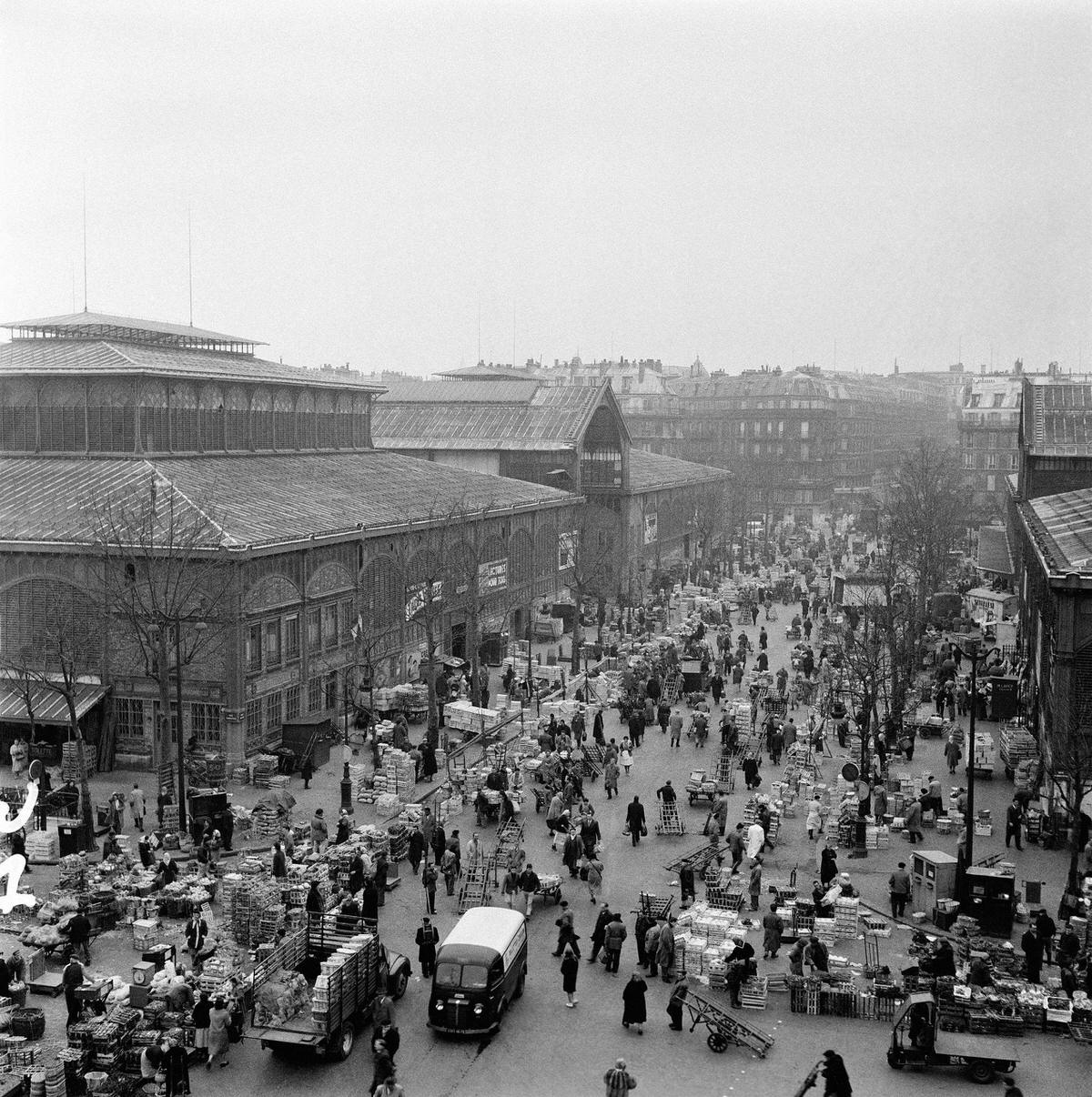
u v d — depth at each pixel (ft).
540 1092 90.53
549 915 127.34
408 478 274.16
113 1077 90.94
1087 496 247.50
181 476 202.28
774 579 406.82
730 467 652.07
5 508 190.29
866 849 149.38
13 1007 101.40
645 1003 103.96
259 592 183.42
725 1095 90.17
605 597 346.95
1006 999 100.73
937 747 204.64
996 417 634.02
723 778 178.09
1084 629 153.69
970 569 391.04
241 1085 91.81
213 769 170.81
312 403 264.52
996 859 134.92
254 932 116.06
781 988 108.78
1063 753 142.82
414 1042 99.04
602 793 175.63
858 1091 90.68
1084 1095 90.07
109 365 206.80
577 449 364.99
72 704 147.95
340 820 144.87
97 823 152.35
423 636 238.27
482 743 197.16
